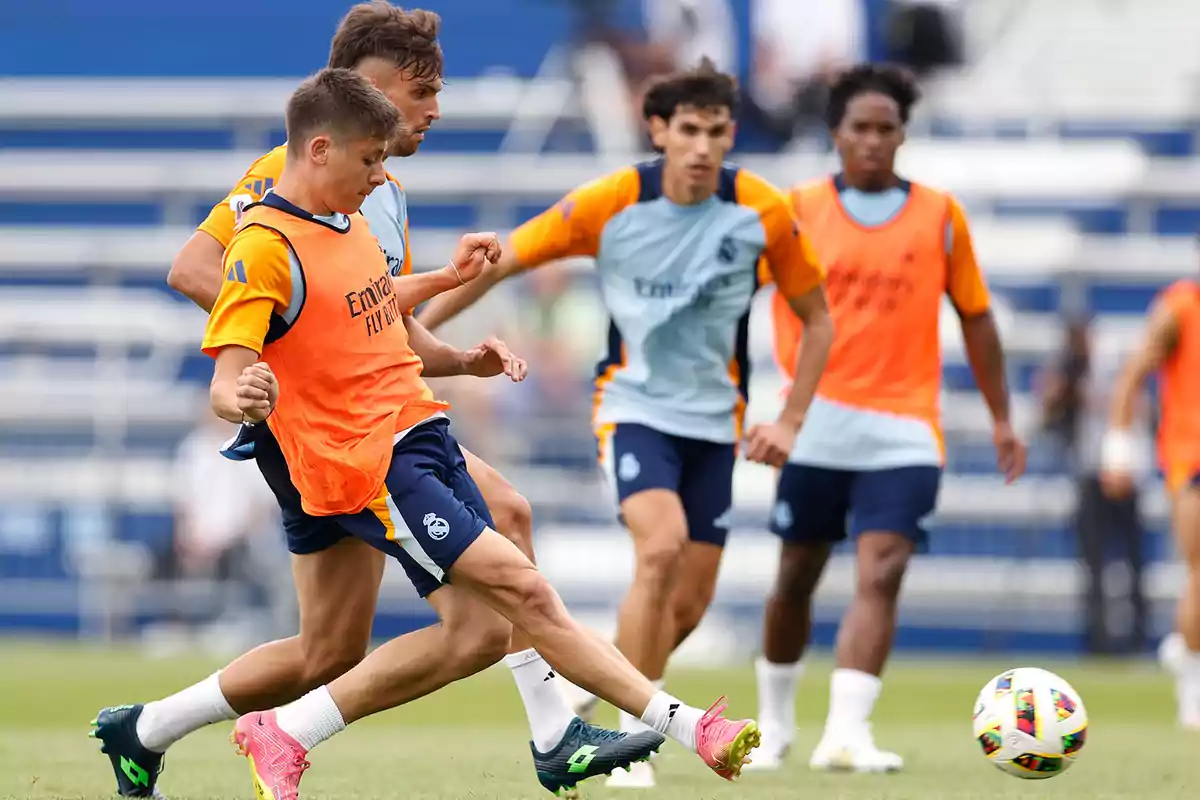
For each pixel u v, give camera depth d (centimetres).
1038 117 7338
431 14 1805
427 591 1661
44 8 8100
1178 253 6372
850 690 2512
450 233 6625
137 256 6725
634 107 6888
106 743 1844
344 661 1778
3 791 1945
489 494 1869
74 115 7438
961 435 5941
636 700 1608
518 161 6925
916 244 2658
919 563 5888
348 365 1619
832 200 2698
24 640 5953
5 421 6162
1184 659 3569
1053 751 2017
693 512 2333
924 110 7175
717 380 2328
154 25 8081
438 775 2225
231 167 7119
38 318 6456
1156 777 2314
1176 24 8181
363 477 1609
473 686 4594
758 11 6894
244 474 5809
